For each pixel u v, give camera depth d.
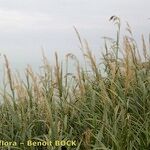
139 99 3.94
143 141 3.54
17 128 3.91
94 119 3.66
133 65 4.12
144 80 4.07
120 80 4.20
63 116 3.96
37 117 4.04
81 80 4.10
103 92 3.77
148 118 3.67
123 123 3.53
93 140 3.67
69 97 4.18
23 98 4.09
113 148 3.39
